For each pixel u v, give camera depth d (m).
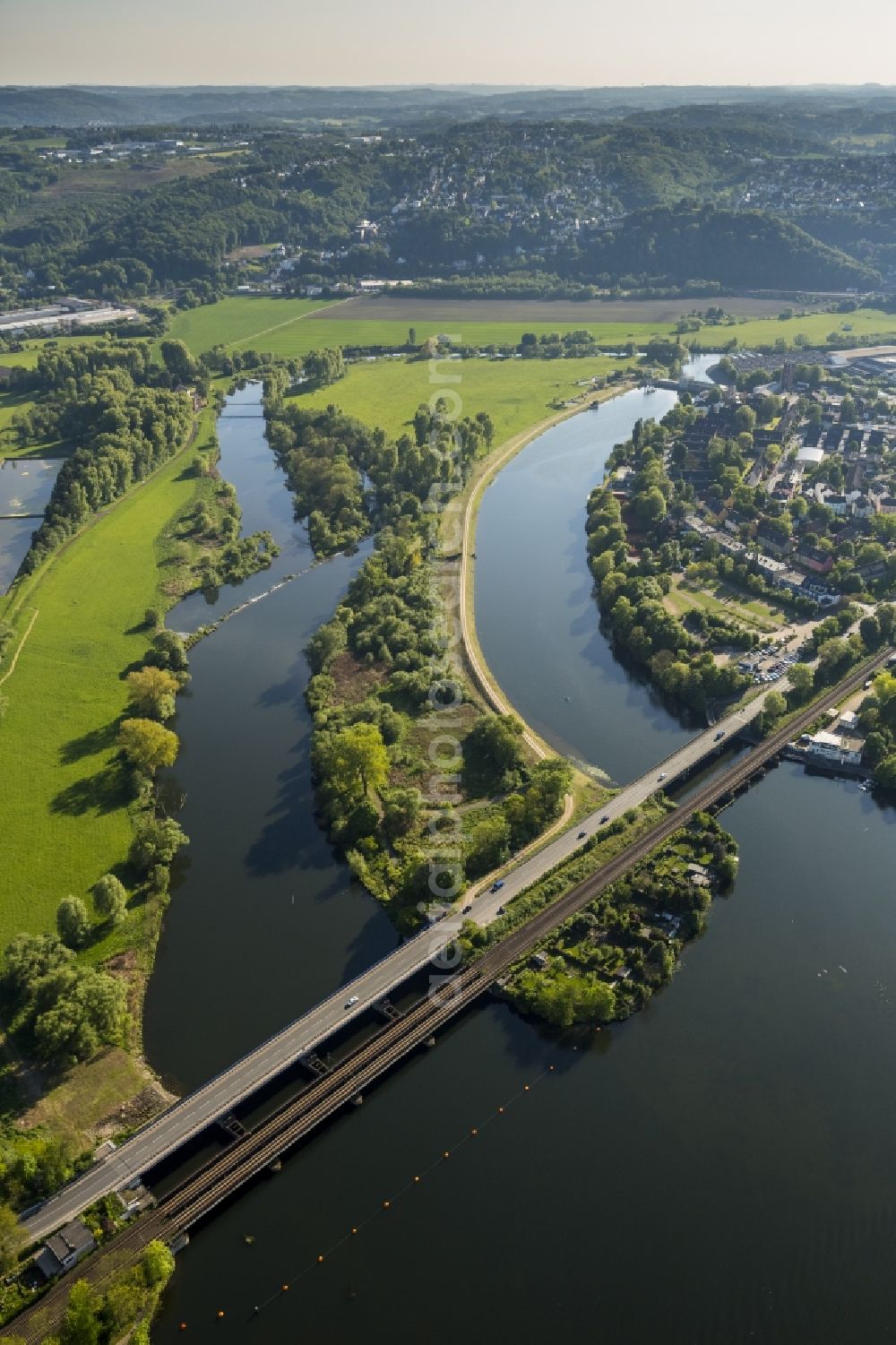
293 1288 182.38
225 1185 193.25
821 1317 177.62
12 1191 188.62
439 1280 182.88
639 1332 175.25
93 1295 173.62
